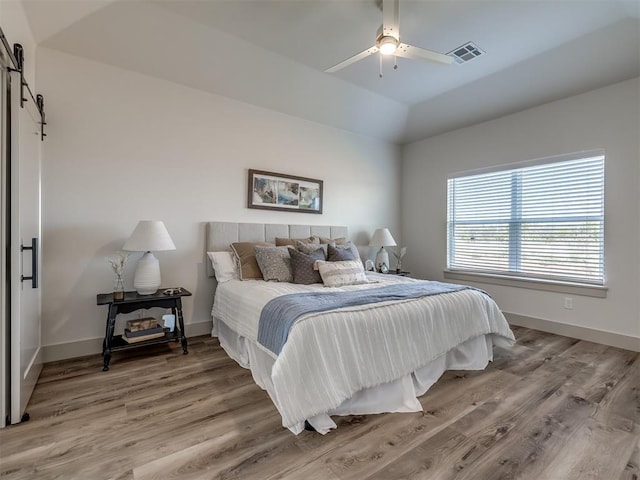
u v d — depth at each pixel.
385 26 2.22
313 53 3.11
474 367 2.55
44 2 2.26
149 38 2.75
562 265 3.47
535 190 3.68
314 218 4.22
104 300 2.58
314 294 2.36
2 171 1.69
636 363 2.67
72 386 2.22
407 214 5.14
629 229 3.01
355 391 1.81
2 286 1.72
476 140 4.23
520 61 3.18
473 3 2.37
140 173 3.01
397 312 2.12
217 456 1.53
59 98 2.65
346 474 1.42
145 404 1.99
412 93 3.93
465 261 4.41
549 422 1.83
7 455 1.52
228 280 3.17
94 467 1.45
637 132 2.96
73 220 2.70
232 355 2.77
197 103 3.32
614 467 1.47
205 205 3.37
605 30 2.67
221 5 2.48
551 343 3.18
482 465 1.48
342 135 4.50
